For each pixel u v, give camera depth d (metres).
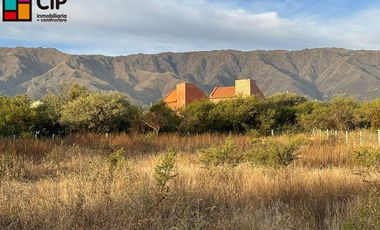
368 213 5.02
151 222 5.20
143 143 19.72
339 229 5.14
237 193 7.01
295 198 6.87
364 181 7.45
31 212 5.61
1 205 5.89
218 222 5.25
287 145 11.18
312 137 22.94
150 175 8.21
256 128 30.89
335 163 12.71
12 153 12.34
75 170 10.26
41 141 16.59
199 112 30.23
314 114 31.39
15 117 23.19
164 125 27.61
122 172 7.97
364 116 29.78
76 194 6.37
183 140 21.50
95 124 25.86
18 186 7.61
